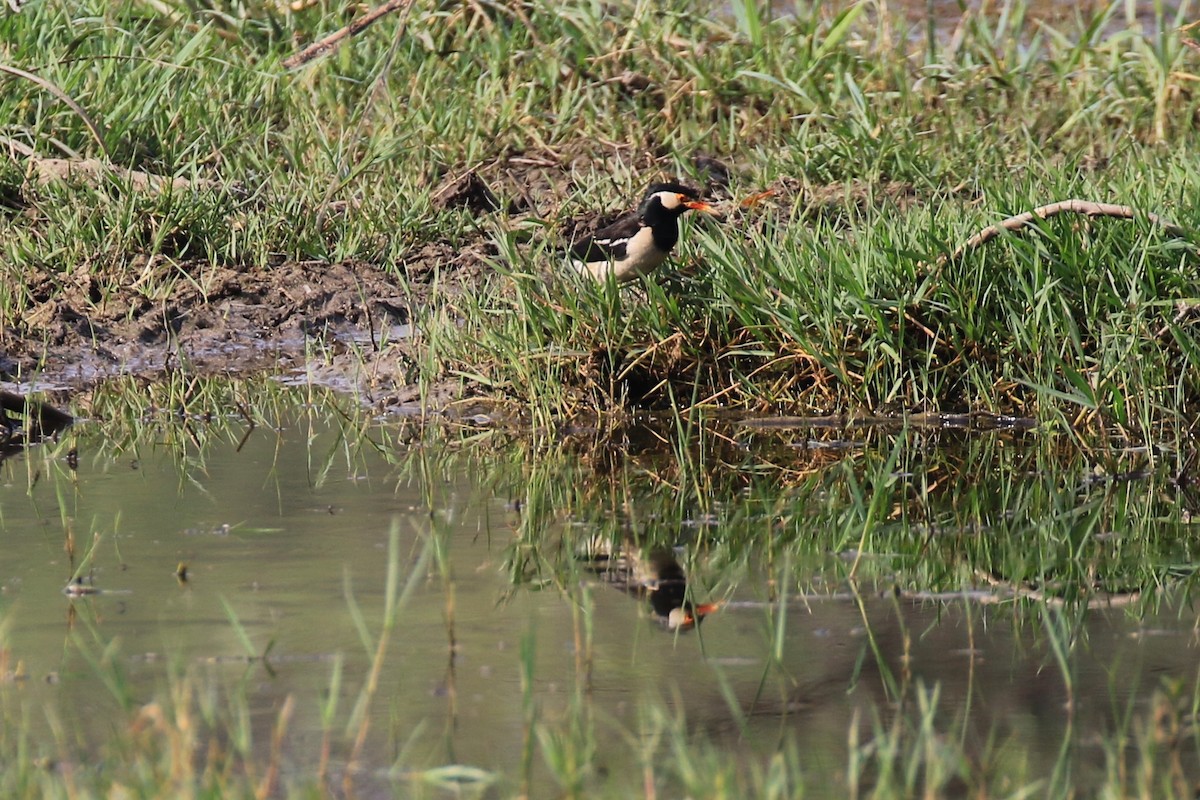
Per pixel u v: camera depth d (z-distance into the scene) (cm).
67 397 1368
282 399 1370
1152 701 743
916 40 2308
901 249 1324
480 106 1891
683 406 1332
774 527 1025
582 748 688
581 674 775
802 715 734
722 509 1062
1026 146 1802
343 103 1930
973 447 1208
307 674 769
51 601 866
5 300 1492
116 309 1516
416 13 2031
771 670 786
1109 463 1166
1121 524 1029
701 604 881
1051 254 1298
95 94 1786
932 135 1833
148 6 2019
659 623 850
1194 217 1339
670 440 1238
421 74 1977
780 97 1917
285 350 1512
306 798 629
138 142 1758
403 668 780
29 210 1625
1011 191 1478
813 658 802
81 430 1271
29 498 1075
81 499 1072
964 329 1298
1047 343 1278
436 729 714
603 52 1998
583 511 1057
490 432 1267
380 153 1747
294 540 980
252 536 988
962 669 788
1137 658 800
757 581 923
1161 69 1859
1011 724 724
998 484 1118
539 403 1296
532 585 908
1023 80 1991
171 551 955
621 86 1959
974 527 1023
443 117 1858
